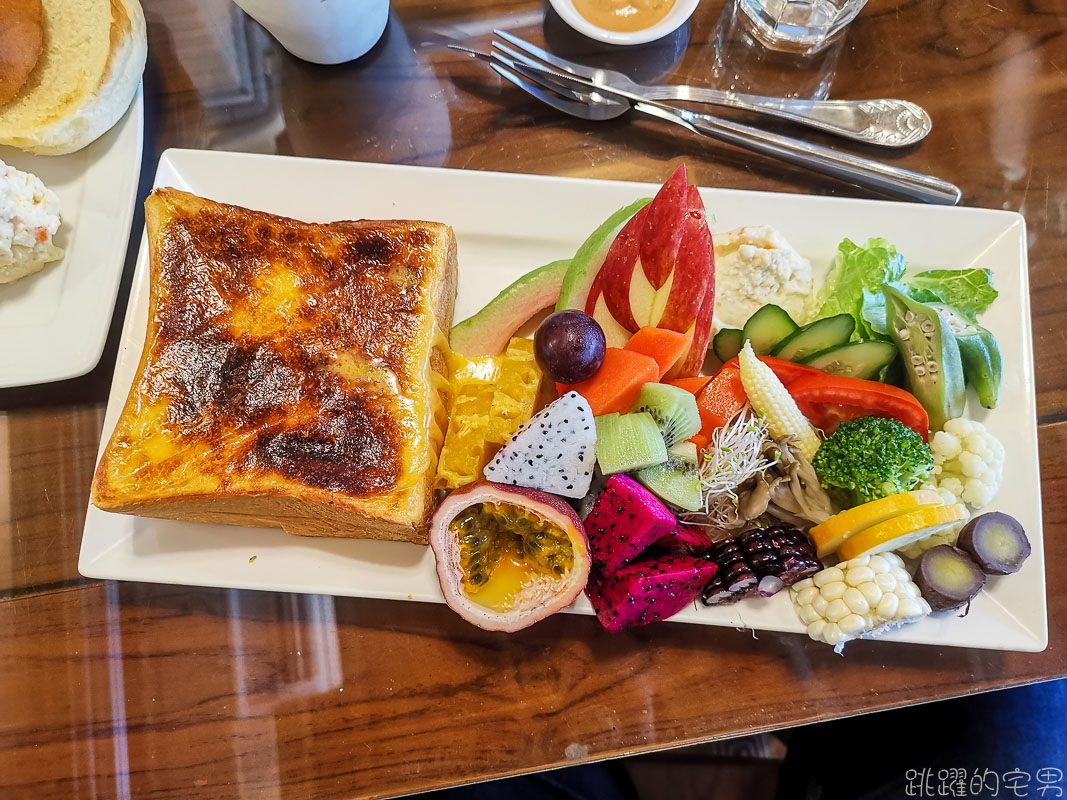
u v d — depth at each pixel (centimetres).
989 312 32
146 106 36
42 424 32
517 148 35
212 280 29
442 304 30
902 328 30
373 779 30
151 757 31
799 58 36
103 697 31
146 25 35
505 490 27
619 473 27
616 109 35
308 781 30
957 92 36
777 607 29
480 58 36
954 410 30
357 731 31
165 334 28
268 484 27
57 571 31
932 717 36
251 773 30
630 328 31
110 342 33
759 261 31
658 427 28
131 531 30
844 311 31
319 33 33
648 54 37
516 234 33
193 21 36
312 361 28
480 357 31
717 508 29
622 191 33
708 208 33
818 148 34
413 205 33
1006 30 36
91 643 31
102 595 31
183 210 29
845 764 36
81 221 33
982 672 30
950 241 33
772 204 33
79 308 32
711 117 35
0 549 32
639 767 40
